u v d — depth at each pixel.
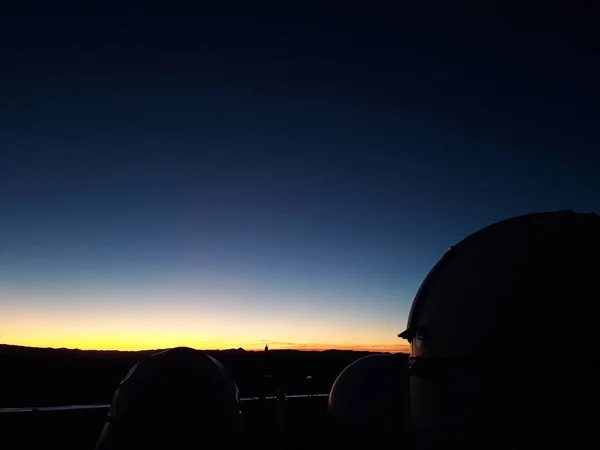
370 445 13.27
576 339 5.66
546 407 5.61
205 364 9.74
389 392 13.93
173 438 8.41
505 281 6.45
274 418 14.68
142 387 8.88
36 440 11.12
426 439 6.84
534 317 5.97
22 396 27.50
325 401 17.03
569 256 6.25
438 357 6.75
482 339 6.29
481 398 6.12
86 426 11.88
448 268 7.40
